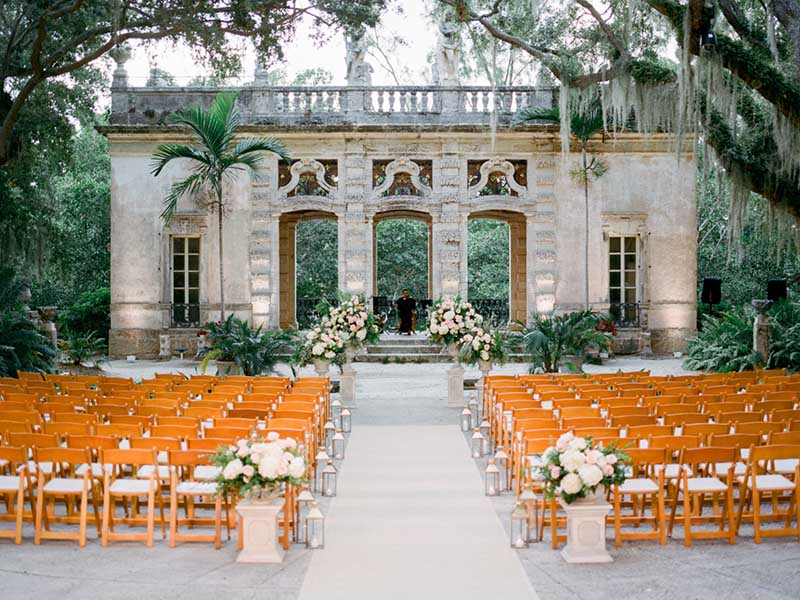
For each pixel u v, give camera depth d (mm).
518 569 6922
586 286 22812
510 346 18141
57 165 24344
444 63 25453
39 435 8164
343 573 6828
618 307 25234
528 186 25297
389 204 25203
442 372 22344
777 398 11258
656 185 25219
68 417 9562
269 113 25250
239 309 25156
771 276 31469
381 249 39062
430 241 28359
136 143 25031
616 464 7289
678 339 25266
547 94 24844
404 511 8766
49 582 6590
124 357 25125
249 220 25250
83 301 29469
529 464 8203
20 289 19438
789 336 19109
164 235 25031
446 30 25328
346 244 25188
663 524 7559
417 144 25219
